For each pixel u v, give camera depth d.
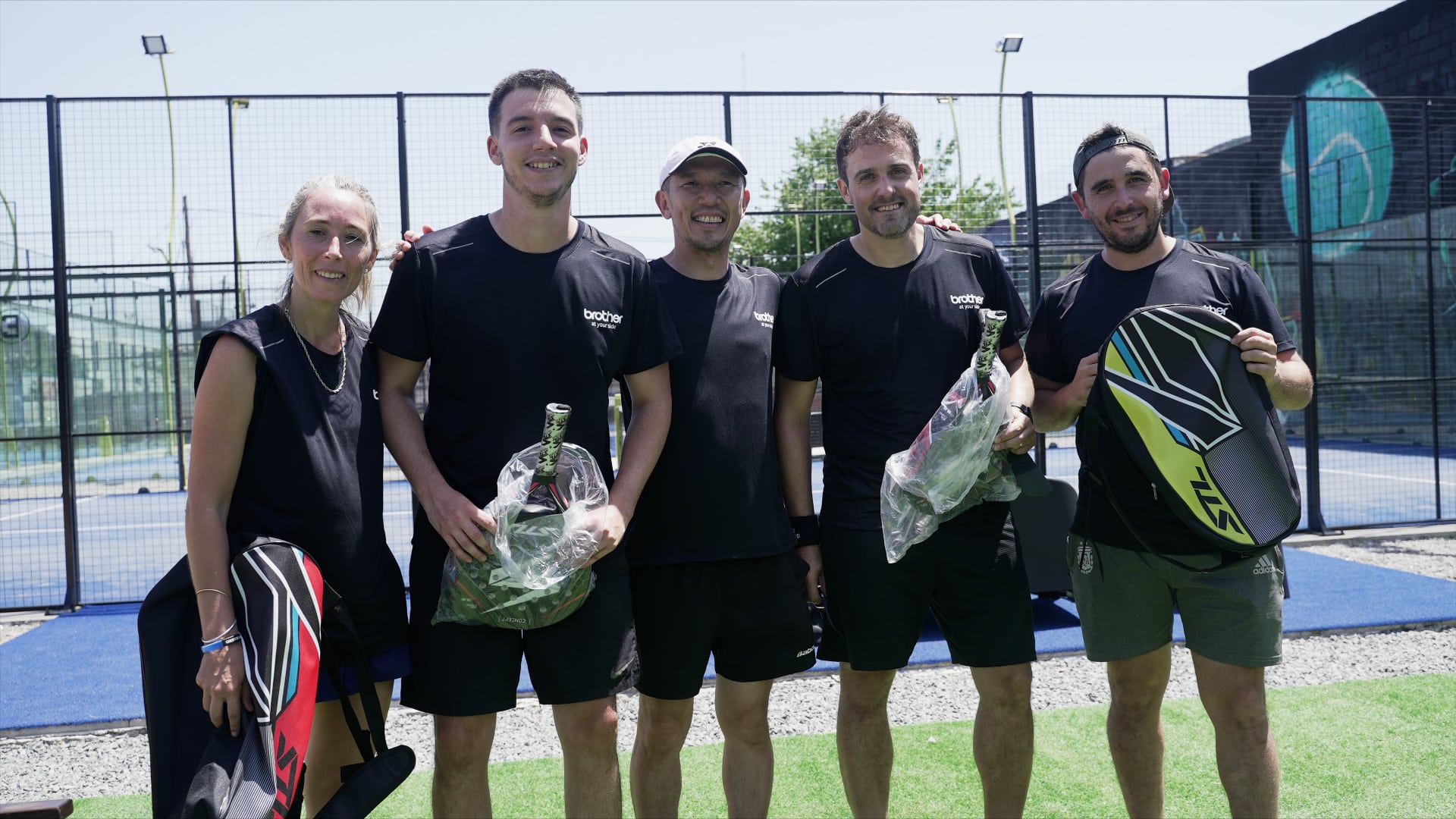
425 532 2.39
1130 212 2.67
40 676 5.21
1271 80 18.36
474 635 2.27
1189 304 2.67
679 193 2.67
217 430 2.08
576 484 2.24
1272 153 11.60
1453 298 12.98
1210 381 2.50
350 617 2.13
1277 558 2.55
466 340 2.32
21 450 14.33
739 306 2.75
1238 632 2.52
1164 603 2.69
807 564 2.82
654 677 2.64
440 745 2.29
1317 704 4.03
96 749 4.11
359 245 2.21
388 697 2.34
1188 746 3.61
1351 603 5.79
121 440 14.80
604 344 2.39
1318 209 14.64
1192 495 2.47
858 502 2.72
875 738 2.78
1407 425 13.76
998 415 2.42
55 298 7.07
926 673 4.78
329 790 2.38
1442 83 14.73
